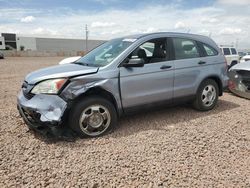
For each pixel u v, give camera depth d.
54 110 3.73
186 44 5.21
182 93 5.04
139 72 4.39
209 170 3.11
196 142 3.90
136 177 2.95
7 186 2.77
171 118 5.06
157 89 4.65
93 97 4.02
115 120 4.27
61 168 3.14
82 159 3.36
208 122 4.85
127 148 3.69
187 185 2.80
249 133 4.32
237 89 7.14
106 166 3.19
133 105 4.42
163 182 2.86
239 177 2.96
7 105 6.12
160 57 4.75
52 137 3.99
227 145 3.82
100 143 3.85
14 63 26.34
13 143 3.83
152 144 3.82
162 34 4.93
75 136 4.05
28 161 3.30
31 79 4.03
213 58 5.54
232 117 5.19
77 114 3.89
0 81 10.79
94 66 4.37
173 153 3.54
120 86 4.21
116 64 4.23
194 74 5.16
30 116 3.91
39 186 2.78
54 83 3.78
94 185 2.79
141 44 4.57
